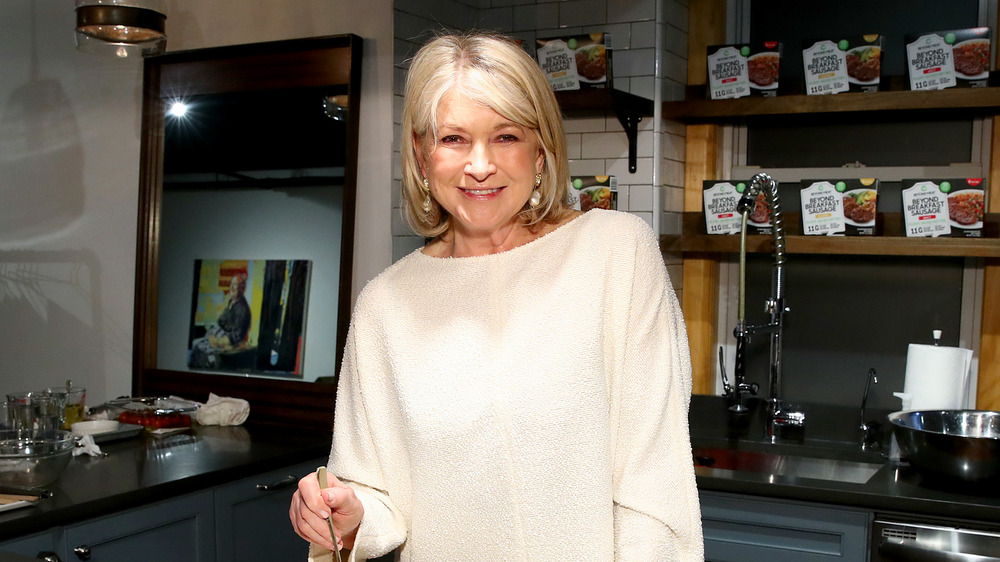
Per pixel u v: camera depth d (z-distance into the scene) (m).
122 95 3.34
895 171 2.81
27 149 3.52
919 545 1.97
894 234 2.77
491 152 1.09
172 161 3.24
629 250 1.14
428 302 1.18
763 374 3.06
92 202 3.41
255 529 2.51
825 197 2.68
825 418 2.75
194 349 3.19
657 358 1.13
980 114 2.71
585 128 2.92
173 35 3.28
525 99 1.08
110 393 3.40
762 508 2.14
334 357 2.90
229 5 3.16
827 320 2.94
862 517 2.04
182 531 2.29
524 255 1.16
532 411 1.08
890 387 2.86
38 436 2.32
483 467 1.09
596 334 1.10
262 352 3.05
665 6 2.83
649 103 2.79
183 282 3.22
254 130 3.08
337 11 2.96
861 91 2.66
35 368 3.55
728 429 2.63
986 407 2.70
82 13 2.61
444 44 1.11
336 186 2.93
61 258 3.48
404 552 1.19
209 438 2.78
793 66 2.95
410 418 1.14
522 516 1.09
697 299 3.04
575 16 2.93
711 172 3.01
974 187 2.51
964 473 2.00
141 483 2.20
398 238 2.86
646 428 1.11
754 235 2.80
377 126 2.88
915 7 2.79
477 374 1.11
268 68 3.05
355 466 1.22
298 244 3.00
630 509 1.09
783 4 2.96
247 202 3.10
